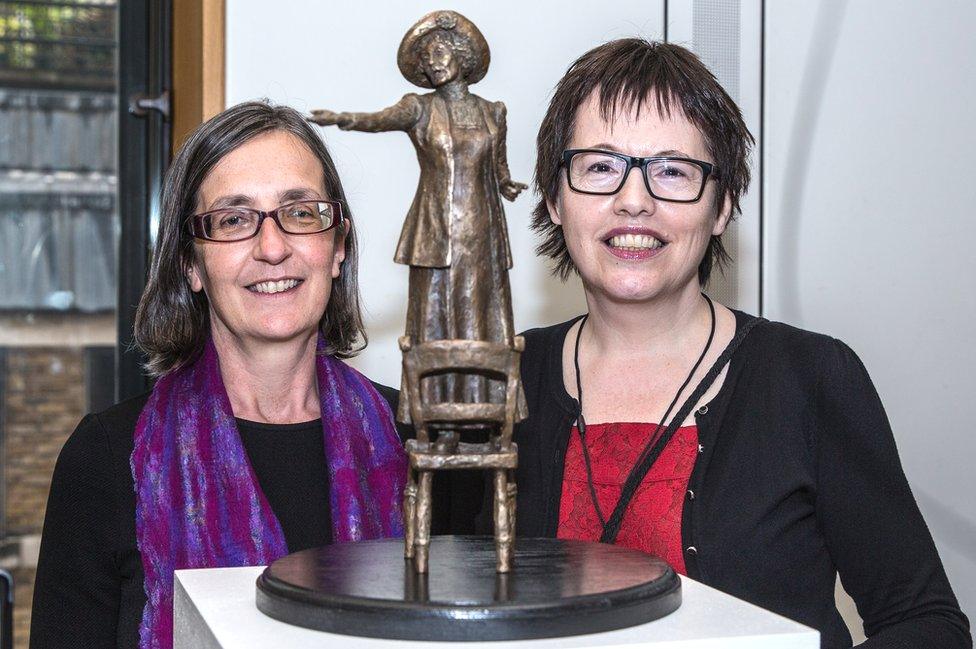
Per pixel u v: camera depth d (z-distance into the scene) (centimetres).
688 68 160
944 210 295
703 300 177
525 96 276
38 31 293
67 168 296
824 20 287
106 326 301
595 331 174
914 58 292
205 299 186
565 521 163
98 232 299
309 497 180
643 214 156
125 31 286
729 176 165
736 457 158
